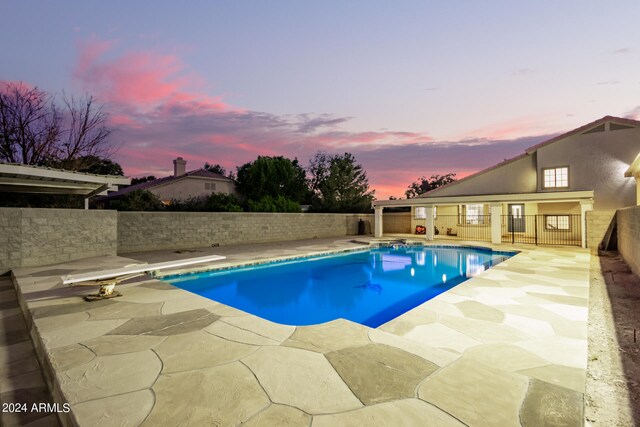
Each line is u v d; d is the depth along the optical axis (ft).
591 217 42.19
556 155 55.01
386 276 32.32
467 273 33.71
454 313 15.30
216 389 7.54
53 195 39.32
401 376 8.17
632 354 10.94
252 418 6.35
